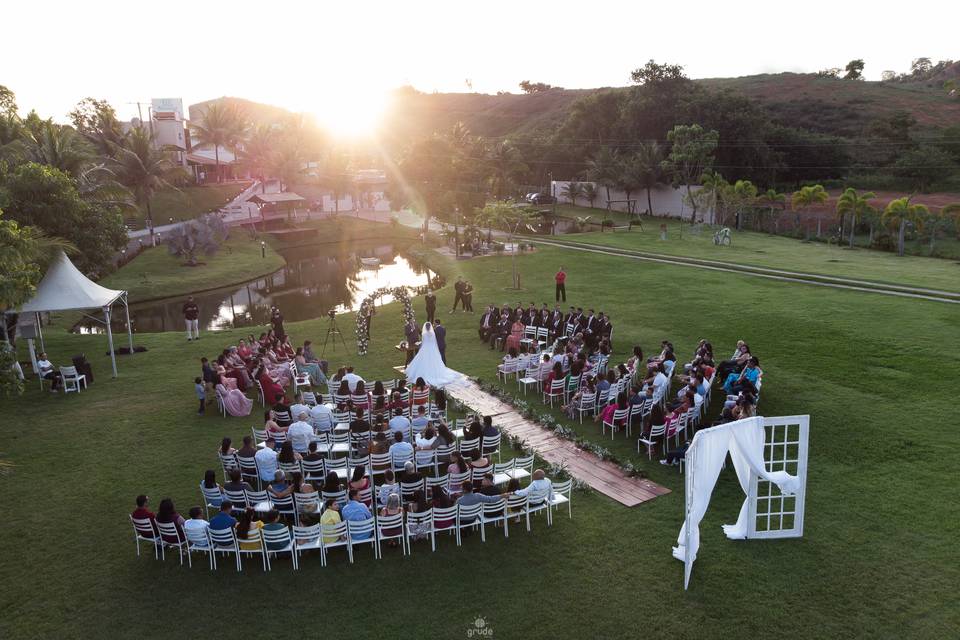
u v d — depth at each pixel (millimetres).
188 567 12289
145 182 63250
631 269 43156
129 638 10383
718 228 67688
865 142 94188
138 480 15711
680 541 12211
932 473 15000
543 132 135500
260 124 104312
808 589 11242
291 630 10469
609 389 18781
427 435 15516
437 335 24375
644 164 79312
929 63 198750
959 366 21562
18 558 12625
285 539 12062
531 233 65500
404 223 83125
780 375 21500
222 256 60250
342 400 19203
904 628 10250
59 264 23234
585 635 10258
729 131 85062
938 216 52188
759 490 14789
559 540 12875
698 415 17641
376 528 12438
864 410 18484
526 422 18672
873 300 31547
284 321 38531
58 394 22125
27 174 27734
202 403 20109
